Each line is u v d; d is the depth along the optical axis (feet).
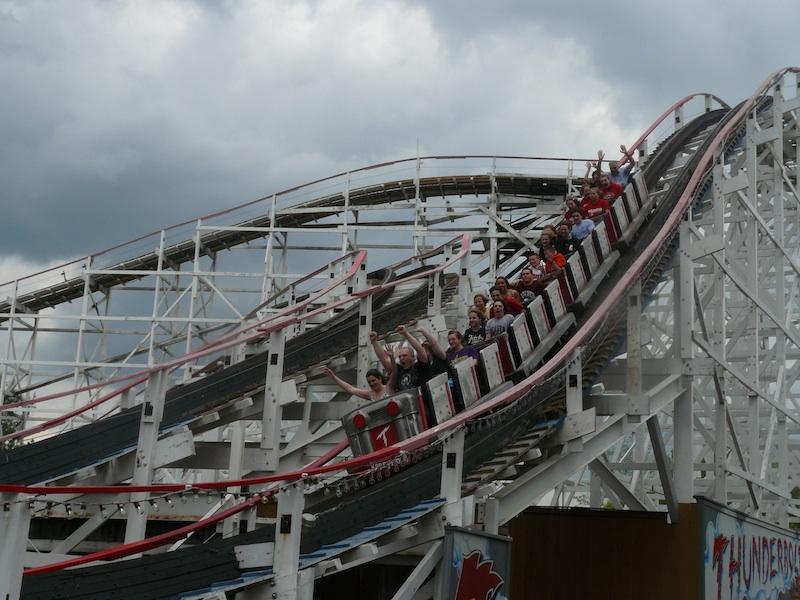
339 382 44.37
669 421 97.14
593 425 43.70
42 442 44.06
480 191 116.67
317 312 52.26
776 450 89.97
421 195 117.91
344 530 34.94
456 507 34.94
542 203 114.21
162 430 46.01
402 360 43.98
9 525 23.39
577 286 59.11
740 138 86.84
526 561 60.54
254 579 29.07
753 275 77.56
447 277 79.30
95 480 43.93
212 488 27.78
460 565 33.91
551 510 60.23
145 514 42.22
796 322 96.43
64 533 55.36
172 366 42.86
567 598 58.39
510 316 51.34
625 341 57.77
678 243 60.34
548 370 41.32
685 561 54.95
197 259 107.96
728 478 84.79
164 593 28.91
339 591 43.39
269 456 47.21
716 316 67.87
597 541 58.18
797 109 96.32
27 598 27.37
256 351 63.41
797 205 92.94
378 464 33.60
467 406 43.80
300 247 114.42
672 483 55.67
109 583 29.22
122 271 107.45
